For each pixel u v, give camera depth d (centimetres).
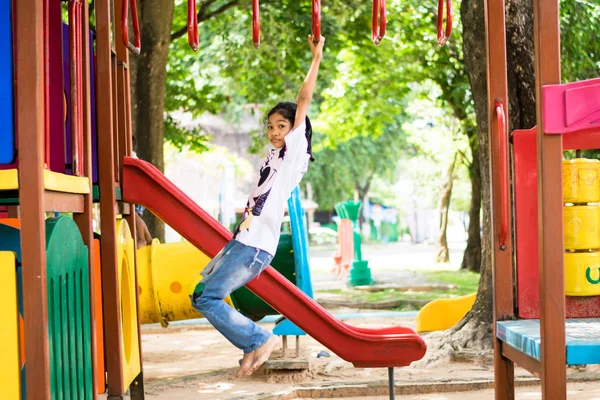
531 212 480
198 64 1819
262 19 1538
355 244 1644
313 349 844
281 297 496
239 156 3706
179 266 738
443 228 2427
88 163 441
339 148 4006
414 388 647
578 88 373
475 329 786
